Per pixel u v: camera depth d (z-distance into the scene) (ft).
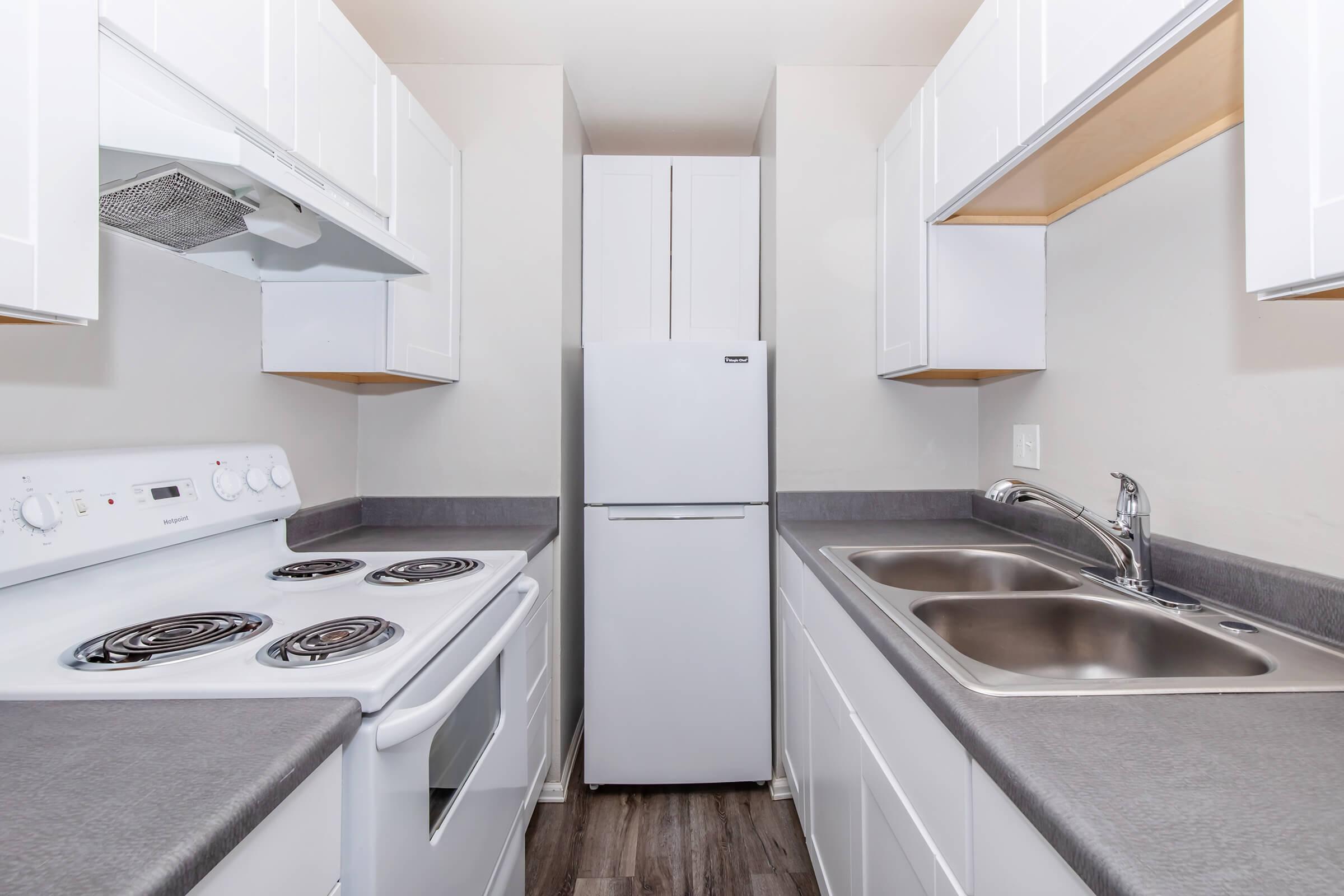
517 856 4.31
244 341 4.74
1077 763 1.79
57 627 2.93
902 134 5.63
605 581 6.27
